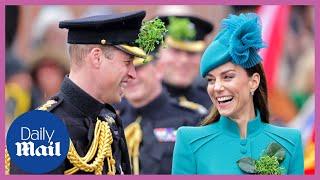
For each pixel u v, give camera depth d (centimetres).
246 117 1728
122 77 1667
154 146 2239
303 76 3081
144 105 2264
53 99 1673
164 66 2523
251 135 1733
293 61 3100
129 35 1675
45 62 2944
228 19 1702
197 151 1728
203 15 3023
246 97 1706
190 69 2539
